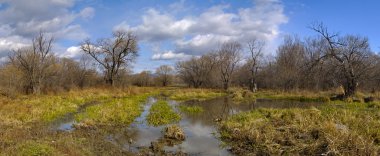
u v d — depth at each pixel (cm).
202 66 7806
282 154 1370
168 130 1825
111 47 6178
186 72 8281
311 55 5850
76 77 6344
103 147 1505
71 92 4612
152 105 3381
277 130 1697
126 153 1430
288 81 5722
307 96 4409
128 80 8000
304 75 5278
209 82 7750
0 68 4622
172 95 5100
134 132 1925
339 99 3922
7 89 3988
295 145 1434
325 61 4559
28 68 4644
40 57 4753
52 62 5203
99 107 2867
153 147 1552
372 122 1756
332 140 1320
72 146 1356
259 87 7056
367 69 4141
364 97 3738
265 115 2291
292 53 6338
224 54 7125
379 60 4547
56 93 4575
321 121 1834
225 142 1658
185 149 1538
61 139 1497
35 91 4516
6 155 1138
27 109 2561
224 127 2008
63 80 5644
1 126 1878
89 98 4094
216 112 2916
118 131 1945
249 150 1474
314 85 5503
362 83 4744
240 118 2233
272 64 6862
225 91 6247
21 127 1895
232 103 3844
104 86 6003
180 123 2269
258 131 1658
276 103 3756
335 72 4400
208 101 4156
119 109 2783
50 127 2012
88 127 2022
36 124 2072
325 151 1323
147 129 2027
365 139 1366
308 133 1568
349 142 1297
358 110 2566
